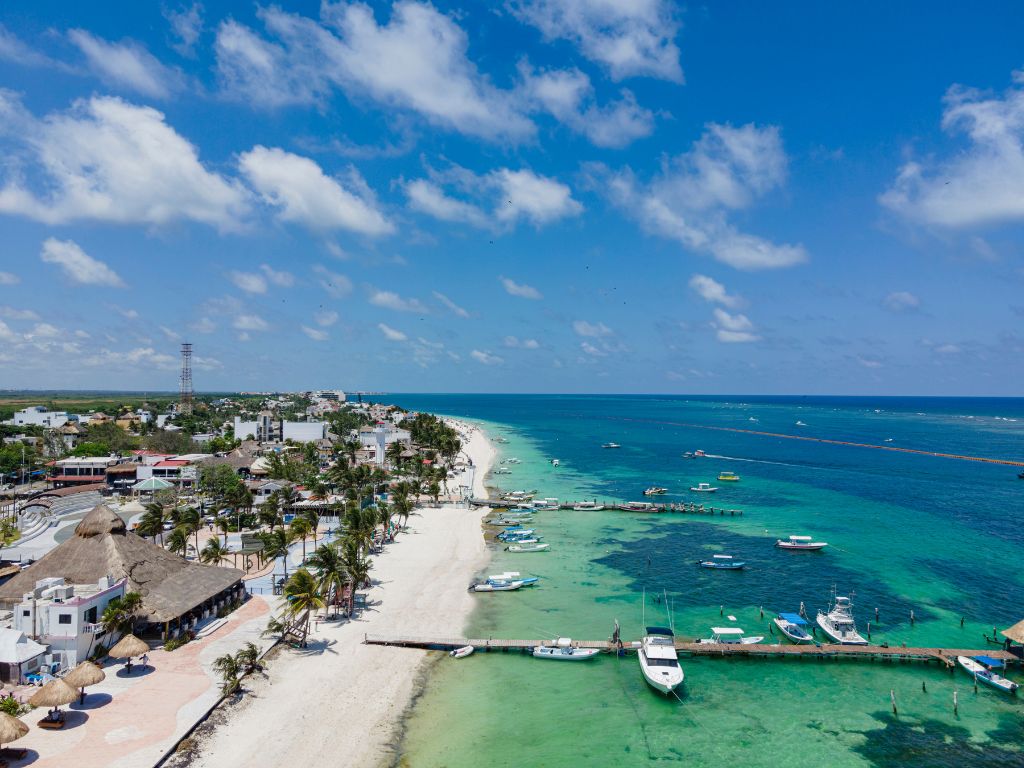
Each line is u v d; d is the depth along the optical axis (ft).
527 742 157.07
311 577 211.00
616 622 212.64
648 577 290.76
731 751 155.12
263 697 168.86
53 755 135.03
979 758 153.48
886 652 207.00
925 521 410.52
